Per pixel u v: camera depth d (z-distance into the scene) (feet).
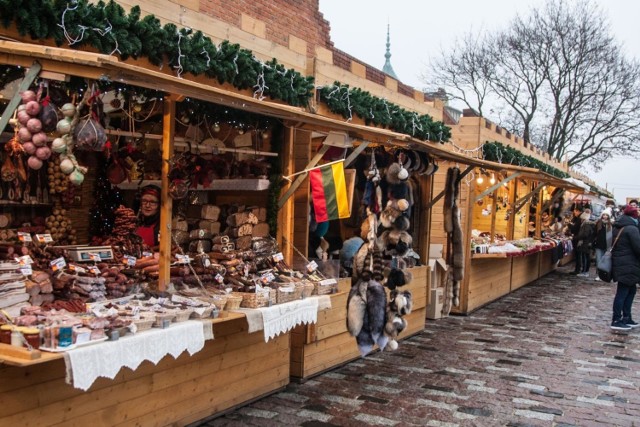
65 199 18.24
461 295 34.50
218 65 15.76
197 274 15.79
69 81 11.32
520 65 89.92
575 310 37.06
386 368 22.66
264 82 17.49
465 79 96.17
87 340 11.04
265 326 15.26
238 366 17.63
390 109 24.02
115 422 13.71
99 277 13.92
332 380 20.95
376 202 20.03
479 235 41.73
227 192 20.36
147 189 17.19
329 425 16.48
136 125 18.43
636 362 24.20
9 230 16.66
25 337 10.29
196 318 13.74
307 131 20.54
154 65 14.48
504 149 36.68
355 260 19.57
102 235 18.13
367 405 18.25
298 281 17.79
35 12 11.45
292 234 19.98
